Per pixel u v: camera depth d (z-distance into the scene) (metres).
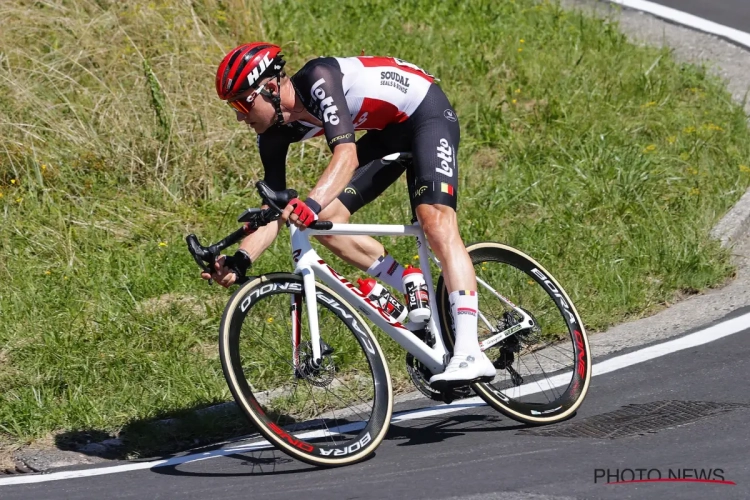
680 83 19.47
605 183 15.58
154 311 12.65
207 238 14.62
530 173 16.36
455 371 8.80
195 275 13.57
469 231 14.52
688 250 13.61
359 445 8.73
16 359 11.58
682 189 15.69
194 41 17.42
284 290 8.78
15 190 15.15
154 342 11.93
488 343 9.70
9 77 16.20
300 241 8.84
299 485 8.10
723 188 15.76
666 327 11.89
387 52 19.75
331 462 8.53
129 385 11.02
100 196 15.32
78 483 8.70
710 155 16.84
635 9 24.12
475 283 9.10
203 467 8.91
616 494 7.35
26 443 9.95
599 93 18.75
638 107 18.27
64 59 16.83
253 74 8.39
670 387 9.97
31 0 17.92
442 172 9.05
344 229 8.88
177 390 10.90
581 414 9.60
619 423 9.13
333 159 8.44
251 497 7.86
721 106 18.67
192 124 16.20
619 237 14.44
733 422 8.77
